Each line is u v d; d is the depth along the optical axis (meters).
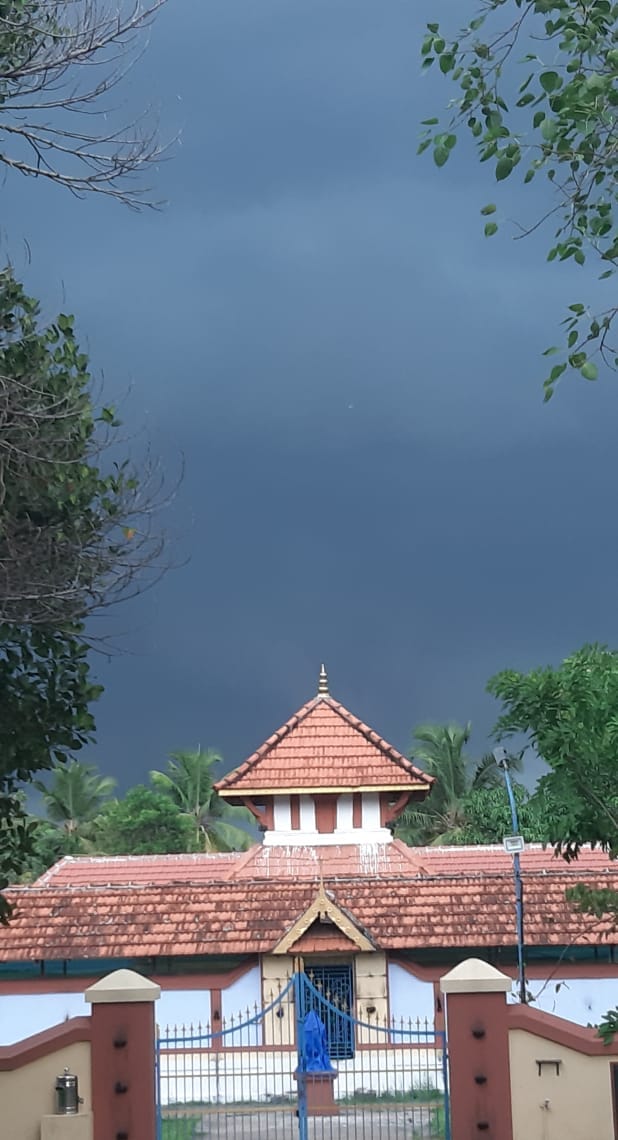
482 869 33.12
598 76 10.30
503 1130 16.39
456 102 11.11
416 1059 27.91
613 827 14.83
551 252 10.98
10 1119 16.53
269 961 28.89
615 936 28.78
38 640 14.28
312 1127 21.91
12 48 11.83
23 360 13.41
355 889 30.39
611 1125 16.33
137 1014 16.92
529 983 28.75
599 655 15.24
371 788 33.50
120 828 73.19
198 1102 24.50
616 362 10.87
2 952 28.98
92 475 13.21
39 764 14.63
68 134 11.79
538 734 14.88
